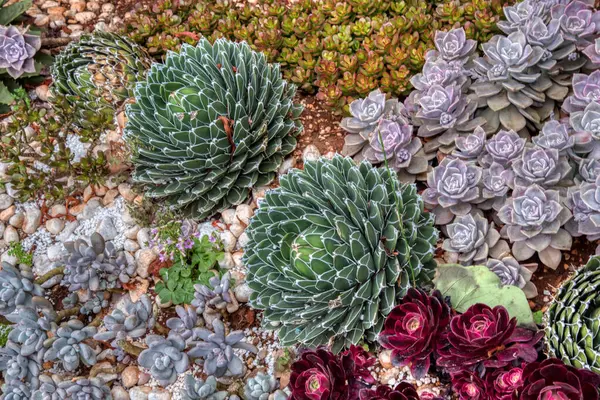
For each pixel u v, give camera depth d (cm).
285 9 172
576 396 112
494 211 150
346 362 127
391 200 140
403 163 152
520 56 148
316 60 168
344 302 134
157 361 140
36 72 178
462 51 156
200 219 160
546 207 140
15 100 175
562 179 145
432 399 123
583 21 149
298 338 136
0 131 161
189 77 153
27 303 154
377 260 133
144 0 191
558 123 146
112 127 163
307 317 136
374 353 139
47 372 151
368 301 134
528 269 142
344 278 132
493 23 159
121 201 167
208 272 155
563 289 127
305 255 133
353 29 166
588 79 147
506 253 145
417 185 157
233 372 142
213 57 159
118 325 144
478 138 149
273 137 159
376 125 155
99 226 164
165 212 161
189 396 138
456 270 137
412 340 124
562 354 122
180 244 154
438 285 137
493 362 121
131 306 147
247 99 157
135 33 177
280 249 137
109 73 167
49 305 154
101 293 157
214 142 150
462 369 122
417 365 125
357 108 156
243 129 151
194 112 150
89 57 168
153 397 146
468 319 123
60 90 172
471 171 147
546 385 114
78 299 157
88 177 162
